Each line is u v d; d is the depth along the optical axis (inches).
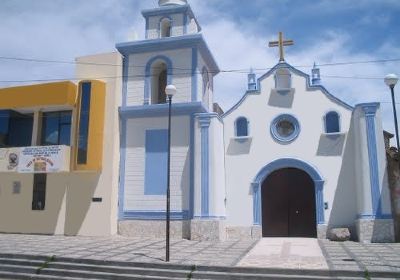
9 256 589.0
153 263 528.1
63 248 650.2
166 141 850.1
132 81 896.3
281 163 813.2
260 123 837.2
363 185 735.1
